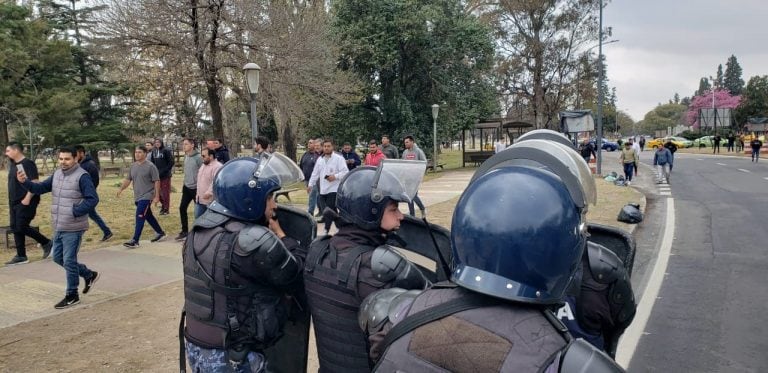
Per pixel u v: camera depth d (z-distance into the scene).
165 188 12.95
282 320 2.49
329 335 2.27
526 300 1.21
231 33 14.77
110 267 7.57
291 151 29.00
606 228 2.25
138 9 13.95
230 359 2.34
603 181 20.67
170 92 20.12
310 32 19.16
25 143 32.59
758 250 8.45
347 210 2.31
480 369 1.14
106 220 12.24
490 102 33.47
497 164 1.62
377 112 29.14
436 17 27.39
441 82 29.19
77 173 5.73
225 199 2.47
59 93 31.25
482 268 1.25
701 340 4.79
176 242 9.48
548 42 40.75
